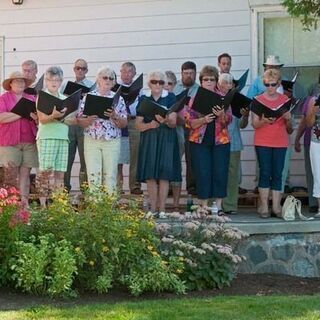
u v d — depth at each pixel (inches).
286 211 611.8
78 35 829.2
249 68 790.5
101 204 501.0
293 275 579.5
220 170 611.5
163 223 539.5
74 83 637.3
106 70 583.2
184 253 514.9
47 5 834.8
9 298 466.9
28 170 613.6
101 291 481.4
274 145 618.5
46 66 836.6
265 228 577.9
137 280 482.0
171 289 494.0
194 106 590.9
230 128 661.9
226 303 450.6
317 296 482.3
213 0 797.2
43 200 568.1
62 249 475.2
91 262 479.8
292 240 582.6
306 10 564.7
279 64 658.2
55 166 578.6
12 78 605.6
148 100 583.8
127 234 491.2
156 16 810.8
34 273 464.8
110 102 565.9
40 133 573.3
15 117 594.9
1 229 486.3
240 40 791.7
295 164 758.5
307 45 782.5
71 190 797.2
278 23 787.4
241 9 791.1
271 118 606.9
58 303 455.8
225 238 537.3
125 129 685.3
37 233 506.0
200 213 544.1
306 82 782.5
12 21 842.8
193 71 671.1
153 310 426.9
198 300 465.4
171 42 807.7
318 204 647.1
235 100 610.2
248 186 778.2
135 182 709.9
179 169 615.8
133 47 816.9
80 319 401.4
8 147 595.5
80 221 494.0
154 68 812.6
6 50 844.6
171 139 606.5
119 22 820.0
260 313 418.9
